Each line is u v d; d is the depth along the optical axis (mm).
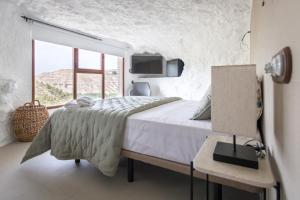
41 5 2826
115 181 1828
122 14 3107
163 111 2043
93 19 3314
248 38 3406
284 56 690
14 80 2863
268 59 1165
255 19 2105
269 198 1163
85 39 4066
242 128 878
